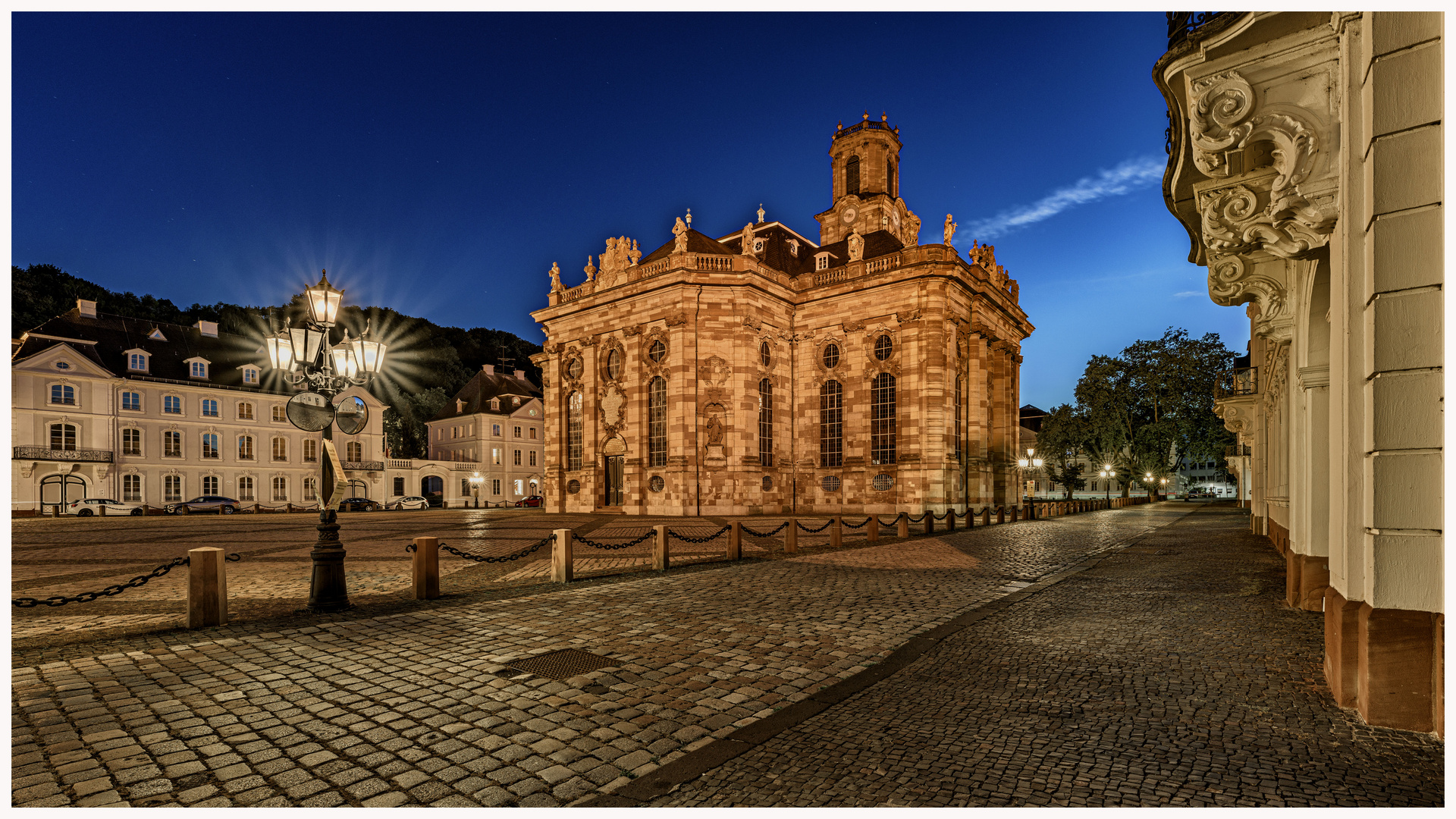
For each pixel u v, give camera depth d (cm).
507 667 682
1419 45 459
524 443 7944
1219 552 1723
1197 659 683
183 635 826
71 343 5291
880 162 5012
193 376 5831
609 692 603
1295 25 534
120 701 578
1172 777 419
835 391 4181
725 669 671
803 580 1257
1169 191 895
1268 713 525
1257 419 2402
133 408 5409
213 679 643
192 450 5656
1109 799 389
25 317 7544
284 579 1334
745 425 3900
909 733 498
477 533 2600
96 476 5184
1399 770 422
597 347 4409
